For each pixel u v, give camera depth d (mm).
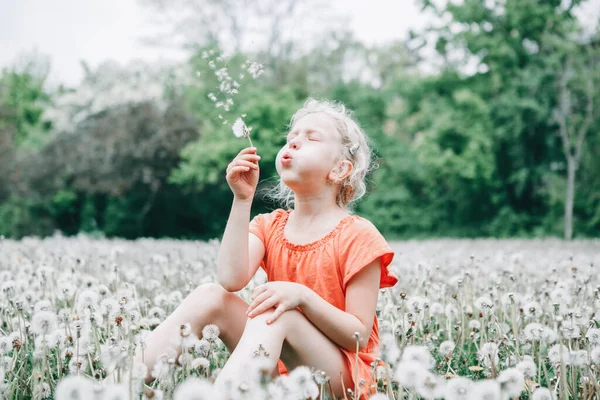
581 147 25031
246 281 2139
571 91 24734
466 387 1428
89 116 25516
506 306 2855
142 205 22891
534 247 12469
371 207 25203
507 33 26734
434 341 2529
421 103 27422
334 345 1947
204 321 2041
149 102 22844
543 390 1635
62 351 2133
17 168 22469
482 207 26156
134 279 3598
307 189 2193
